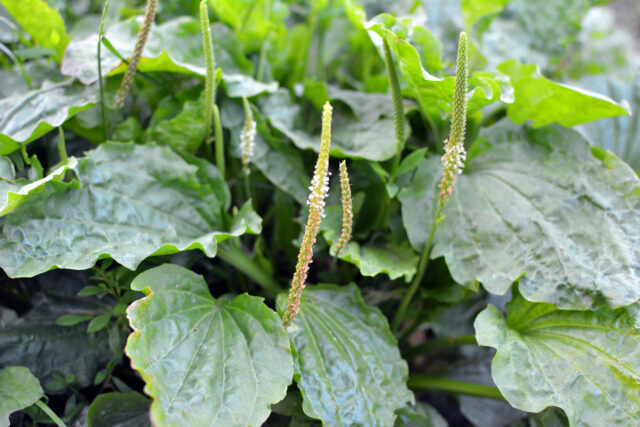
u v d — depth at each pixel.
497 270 0.57
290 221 0.64
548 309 0.57
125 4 0.72
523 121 0.62
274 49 0.72
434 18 0.76
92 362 0.58
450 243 0.59
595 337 0.55
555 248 0.56
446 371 0.68
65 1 0.70
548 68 0.77
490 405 0.65
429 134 0.65
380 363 0.56
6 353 0.56
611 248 0.56
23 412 0.56
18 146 0.56
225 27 0.66
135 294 0.56
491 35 0.76
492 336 0.55
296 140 0.62
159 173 0.59
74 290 0.60
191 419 0.50
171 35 0.64
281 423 0.58
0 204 0.53
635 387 0.53
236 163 0.65
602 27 0.94
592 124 0.70
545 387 0.53
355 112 0.64
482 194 0.60
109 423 0.55
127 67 0.59
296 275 0.52
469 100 0.57
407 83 0.60
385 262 0.59
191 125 0.60
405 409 0.56
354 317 0.57
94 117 0.61
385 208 0.61
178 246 0.56
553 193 0.59
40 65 0.64
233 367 0.52
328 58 0.77
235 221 0.59
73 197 0.56
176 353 0.52
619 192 0.58
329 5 0.73
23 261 0.53
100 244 0.55
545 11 0.77
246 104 0.57
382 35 0.55
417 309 0.64
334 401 0.53
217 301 0.55
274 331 0.53
